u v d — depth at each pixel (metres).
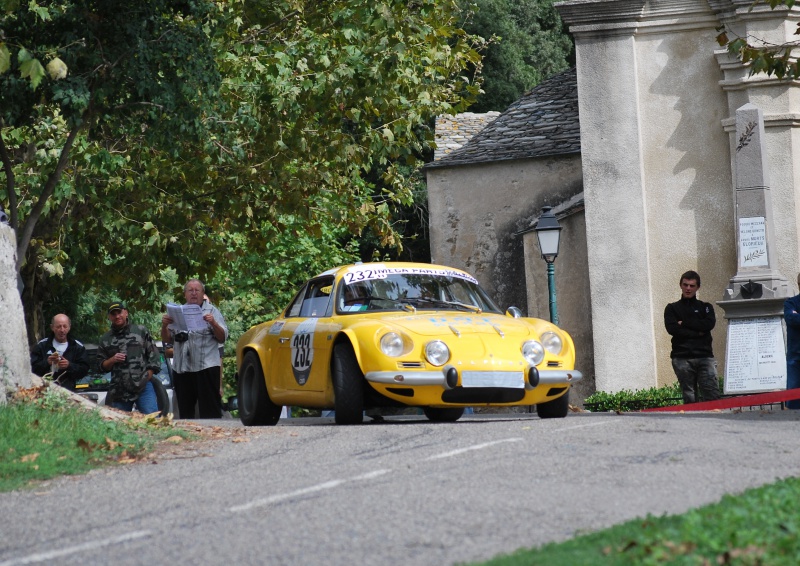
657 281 30.97
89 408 16.92
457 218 41.03
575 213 36.06
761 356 24.83
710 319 23.31
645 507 9.51
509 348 17.92
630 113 31.06
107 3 22.03
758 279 24.97
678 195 30.86
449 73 34.38
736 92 30.23
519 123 42.66
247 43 30.12
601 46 31.28
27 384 16.75
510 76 74.94
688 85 30.78
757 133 25.27
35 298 34.12
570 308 36.19
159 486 11.70
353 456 13.25
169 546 8.66
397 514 9.45
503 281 40.50
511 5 79.50
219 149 29.06
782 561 7.09
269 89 29.02
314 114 31.33
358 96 29.34
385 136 30.44
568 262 36.19
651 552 7.30
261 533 8.95
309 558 8.01
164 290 34.19
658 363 30.89
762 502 9.02
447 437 14.66
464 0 71.69
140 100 23.08
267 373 20.52
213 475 12.30
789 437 14.14
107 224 30.86
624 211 31.03
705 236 30.66
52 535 9.43
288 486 11.19
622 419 16.78
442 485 10.78
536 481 10.88
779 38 29.81
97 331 46.50
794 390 21.08
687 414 19.81
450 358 17.50
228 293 52.69
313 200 34.94
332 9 30.23
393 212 70.94
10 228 16.86
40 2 22.42
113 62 22.20
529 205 40.38
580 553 7.54
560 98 43.66
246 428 17.75
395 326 17.88
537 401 18.09
